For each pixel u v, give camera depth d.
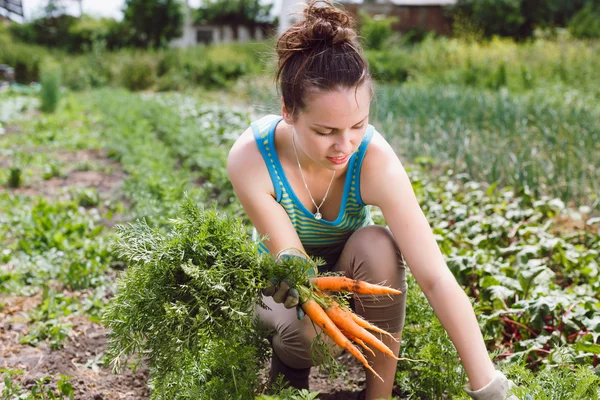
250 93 17.16
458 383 2.50
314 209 2.57
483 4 27.11
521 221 4.71
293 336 2.50
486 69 17.53
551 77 16.45
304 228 2.56
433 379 2.59
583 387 2.23
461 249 3.92
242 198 2.45
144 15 31.05
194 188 5.57
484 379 2.11
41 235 5.05
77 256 4.61
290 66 2.11
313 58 2.04
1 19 32.31
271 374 2.75
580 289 3.62
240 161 2.45
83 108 15.06
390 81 19.78
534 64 17.64
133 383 3.09
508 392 2.10
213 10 38.00
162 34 31.64
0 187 7.18
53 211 5.82
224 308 2.07
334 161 2.15
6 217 5.78
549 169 6.59
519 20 26.70
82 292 4.20
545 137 7.68
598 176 6.28
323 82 2.01
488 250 4.21
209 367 2.35
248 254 2.18
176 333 2.10
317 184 2.48
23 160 8.45
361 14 25.23
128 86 22.69
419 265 2.27
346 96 2.02
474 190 5.62
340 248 2.73
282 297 2.19
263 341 2.50
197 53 24.06
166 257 2.17
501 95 11.70
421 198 5.07
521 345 2.97
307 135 2.12
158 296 2.16
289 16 2.23
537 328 3.04
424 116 9.41
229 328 2.17
